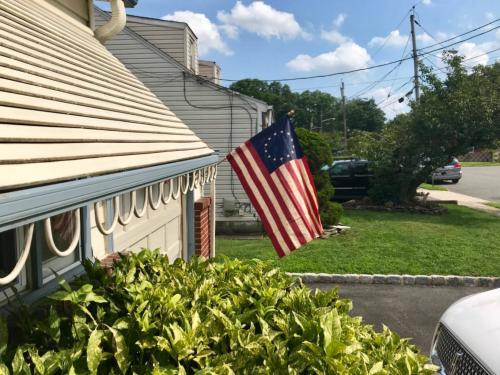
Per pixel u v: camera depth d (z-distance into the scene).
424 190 17.55
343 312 2.74
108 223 3.74
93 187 1.58
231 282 3.02
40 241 2.65
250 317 2.49
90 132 2.07
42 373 1.68
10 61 1.93
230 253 7.97
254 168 3.83
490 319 2.89
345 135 39.09
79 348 1.85
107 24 4.62
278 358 2.03
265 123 11.34
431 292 6.24
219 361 2.04
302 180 3.87
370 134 13.96
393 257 7.57
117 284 2.62
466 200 14.77
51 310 2.06
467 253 7.77
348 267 7.01
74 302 2.01
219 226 10.71
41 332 2.04
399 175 12.67
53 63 2.45
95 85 2.86
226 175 10.79
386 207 12.91
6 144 1.38
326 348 1.97
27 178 1.29
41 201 1.27
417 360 2.29
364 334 2.54
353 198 13.74
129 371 2.00
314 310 2.54
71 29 3.82
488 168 28.78
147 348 2.07
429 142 12.20
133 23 11.05
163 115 4.12
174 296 2.38
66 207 1.43
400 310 5.57
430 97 12.18
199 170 3.91
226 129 10.73
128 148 2.30
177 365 2.01
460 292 6.24
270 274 3.28
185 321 2.14
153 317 2.28
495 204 13.81
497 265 7.08
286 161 3.83
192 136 4.55
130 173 1.95
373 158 12.88
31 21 2.85
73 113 2.08
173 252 5.78
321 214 9.45
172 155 2.95
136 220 4.47
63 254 1.63
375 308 5.64
